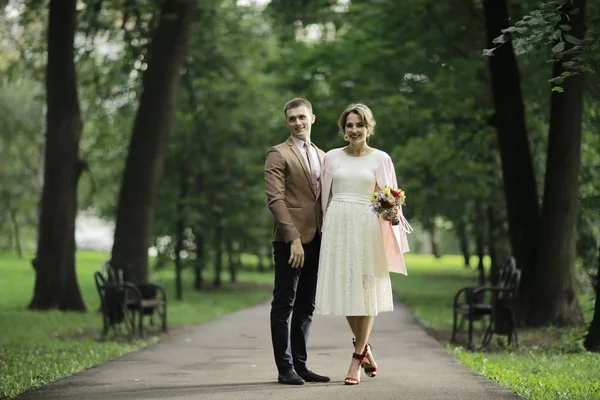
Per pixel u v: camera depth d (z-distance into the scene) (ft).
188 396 19.70
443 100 67.72
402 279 134.21
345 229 21.54
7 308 63.67
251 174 96.89
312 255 22.26
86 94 77.92
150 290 43.91
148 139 61.62
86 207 106.73
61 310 60.39
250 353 31.71
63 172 61.16
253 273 151.53
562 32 25.76
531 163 47.26
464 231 89.20
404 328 44.70
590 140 62.44
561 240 44.32
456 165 71.41
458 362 27.61
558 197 44.14
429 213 81.71
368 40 69.67
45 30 70.49
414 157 71.97
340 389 20.52
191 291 98.53
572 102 43.24
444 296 86.89
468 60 62.23
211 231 97.66
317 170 22.38
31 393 20.77
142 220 61.46
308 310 22.62
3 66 84.48
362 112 21.89
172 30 61.67
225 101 91.30
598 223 59.16
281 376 21.72
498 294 35.81
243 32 84.33
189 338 39.09
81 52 65.21
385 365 26.48
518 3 51.26
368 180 21.70
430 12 61.62
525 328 43.93
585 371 26.08
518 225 46.85
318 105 75.36
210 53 82.94
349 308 21.22
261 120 96.07
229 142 95.40
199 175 95.96
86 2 63.26
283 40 72.28
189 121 90.07
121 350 34.04
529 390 21.39
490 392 20.12
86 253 210.79
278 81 80.28
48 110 61.77
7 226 168.35
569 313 44.29
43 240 60.90
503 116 47.19
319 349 33.09
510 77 46.96
